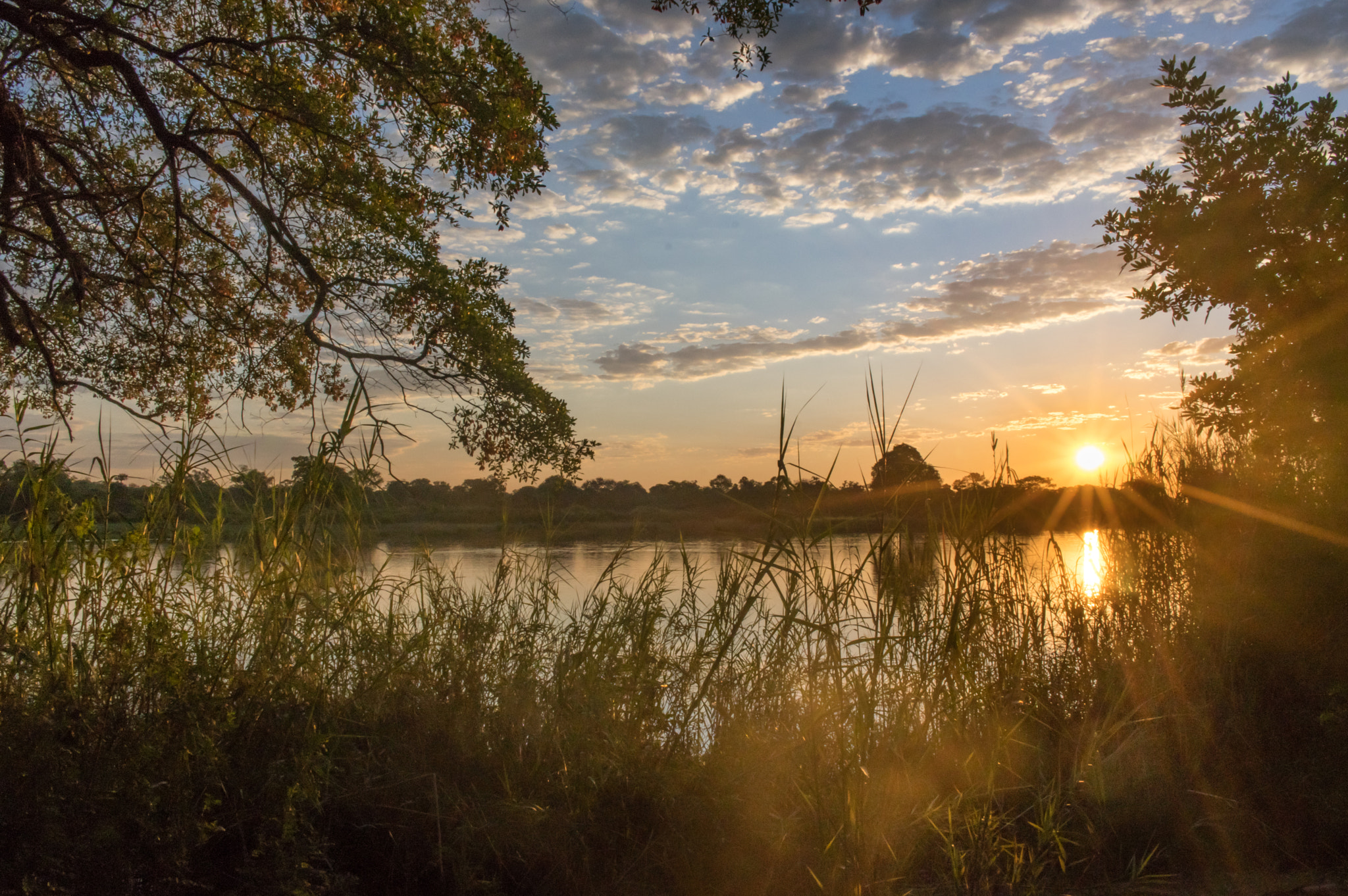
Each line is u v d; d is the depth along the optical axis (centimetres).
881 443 367
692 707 343
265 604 323
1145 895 288
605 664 353
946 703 348
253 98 846
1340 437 407
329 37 779
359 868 280
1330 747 352
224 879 262
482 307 860
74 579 309
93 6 825
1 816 226
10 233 799
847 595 372
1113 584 465
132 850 238
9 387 823
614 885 280
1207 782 345
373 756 299
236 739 280
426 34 775
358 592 343
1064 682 424
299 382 902
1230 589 430
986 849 286
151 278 867
